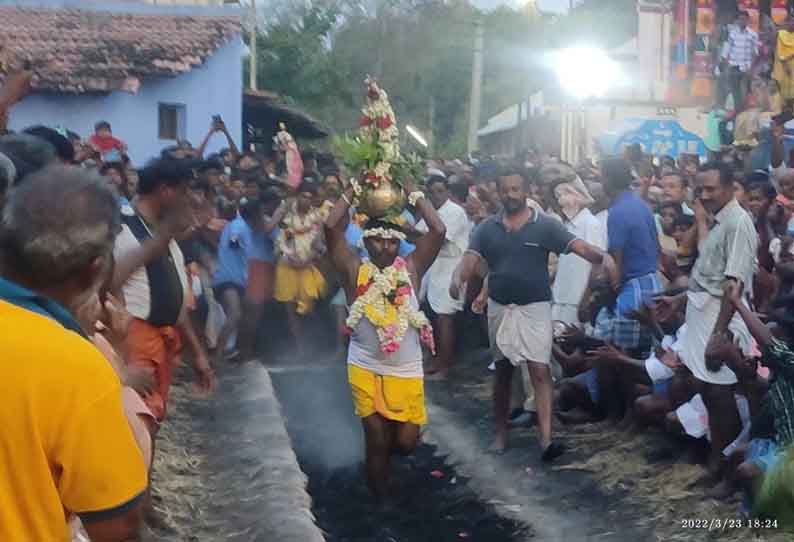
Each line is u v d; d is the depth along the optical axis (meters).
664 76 19.16
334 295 12.51
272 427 8.84
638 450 8.14
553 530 7.01
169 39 19.89
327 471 8.41
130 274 5.84
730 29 17.67
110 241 3.12
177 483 7.30
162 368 6.38
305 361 12.48
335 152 7.55
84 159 11.02
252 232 12.12
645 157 12.39
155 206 6.23
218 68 20.33
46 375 2.82
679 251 9.03
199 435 8.77
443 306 11.50
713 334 6.88
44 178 3.09
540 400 8.41
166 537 6.34
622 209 8.77
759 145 12.93
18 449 2.81
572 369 9.30
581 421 9.16
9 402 2.80
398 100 38.53
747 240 6.85
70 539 2.93
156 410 6.34
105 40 19.36
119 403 2.91
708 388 7.07
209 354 12.00
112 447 2.87
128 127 19.14
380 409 7.39
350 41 37.81
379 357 7.38
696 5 18.80
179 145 16.08
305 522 6.51
